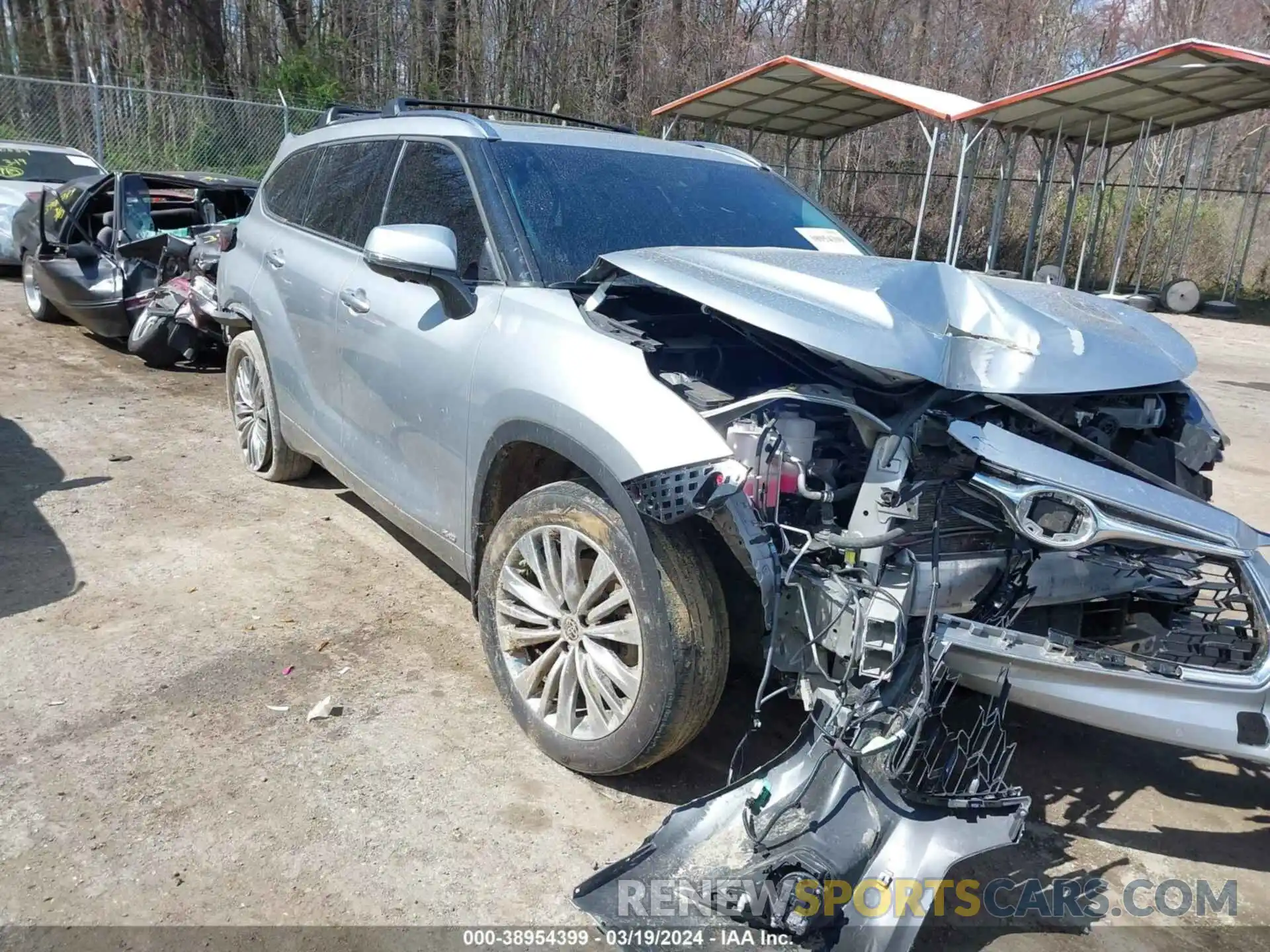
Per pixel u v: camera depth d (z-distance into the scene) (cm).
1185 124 1634
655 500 248
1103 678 252
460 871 259
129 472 548
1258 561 260
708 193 397
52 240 866
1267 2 2489
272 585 420
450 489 341
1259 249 2084
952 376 263
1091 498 250
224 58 2372
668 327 315
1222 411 888
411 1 2275
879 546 244
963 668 259
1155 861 279
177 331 756
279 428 508
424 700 338
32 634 365
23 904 239
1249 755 249
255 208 530
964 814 234
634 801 291
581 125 459
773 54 2359
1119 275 2053
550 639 302
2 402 669
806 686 253
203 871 254
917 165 2331
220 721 318
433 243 310
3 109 1727
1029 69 2477
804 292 273
